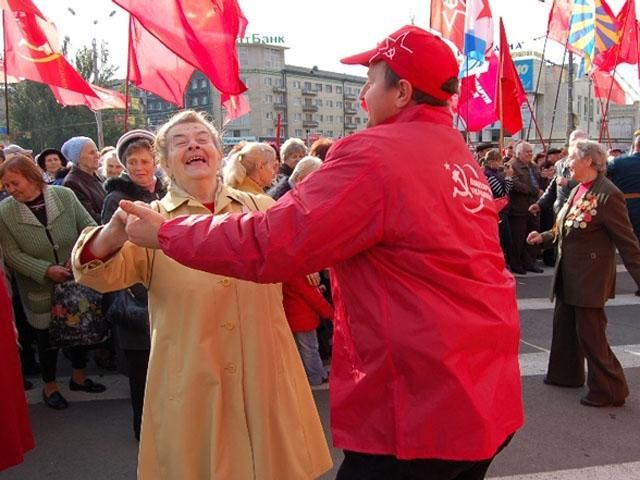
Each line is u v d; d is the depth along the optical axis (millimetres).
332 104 87562
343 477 1802
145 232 1731
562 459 3525
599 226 4156
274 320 2318
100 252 1973
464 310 1625
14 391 3090
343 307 1760
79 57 34531
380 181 1591
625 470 3387
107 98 8828
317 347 4699
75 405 4492
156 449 2203
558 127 38219
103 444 3859
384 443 1657
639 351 5488
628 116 37188
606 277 4191
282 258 1575
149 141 3795
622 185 8203
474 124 10320
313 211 1562
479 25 9211
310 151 5914
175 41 4473
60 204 4395
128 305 3471
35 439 3945
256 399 2203
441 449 1588
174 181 2363
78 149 5414
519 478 3311
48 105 38375
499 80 8430
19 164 4227
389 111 1802
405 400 1625
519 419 1741
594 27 11406
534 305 7184
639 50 11492
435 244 1604
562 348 4617
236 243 1602
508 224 8945
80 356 4738
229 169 4277
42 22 6488
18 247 4270
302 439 2314
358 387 1686
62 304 4312
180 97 6066
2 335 3039
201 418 2170
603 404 4258
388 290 1640
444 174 1670
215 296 2170
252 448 2201
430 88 1755
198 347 2146
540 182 10234
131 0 4406
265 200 2502
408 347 1589
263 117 78500
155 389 2209
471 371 1616
